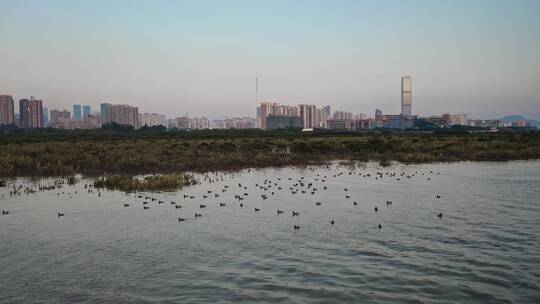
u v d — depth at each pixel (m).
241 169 49.16
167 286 13.70
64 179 39.44
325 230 20.55
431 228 20.66
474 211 24.52
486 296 12.62
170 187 34.84
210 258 16.44
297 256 16.53
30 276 14.70
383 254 16.62
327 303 12.23
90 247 18.05
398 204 27.08
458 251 16.88
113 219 23.22
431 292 12.95
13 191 32.47
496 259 15.83
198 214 24.20
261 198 29.70
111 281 14.20
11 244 18.50
